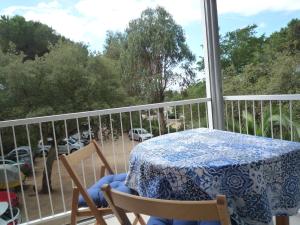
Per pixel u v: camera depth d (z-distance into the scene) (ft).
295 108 14.94
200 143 5.98
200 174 4.42
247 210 4.46
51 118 8.23
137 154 5.57
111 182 6.82
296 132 13.82
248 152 5.00
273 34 24.99
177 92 32.96
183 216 3.36
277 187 4.76
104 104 28.40
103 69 29.68
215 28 10.72
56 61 27.99
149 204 3.55
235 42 26.17
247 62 25.61
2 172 11.93
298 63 23.12
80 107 27.63
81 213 6.28
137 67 33.14
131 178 5.72
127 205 3.81
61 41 30.73
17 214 9.20
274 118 13.99
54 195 20.03
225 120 11.32
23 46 28.81
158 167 4.77
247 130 13.51
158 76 32.91
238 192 4.42
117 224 8.40
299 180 5.08
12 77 26.66
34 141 20.38
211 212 3.20
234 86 25.02
